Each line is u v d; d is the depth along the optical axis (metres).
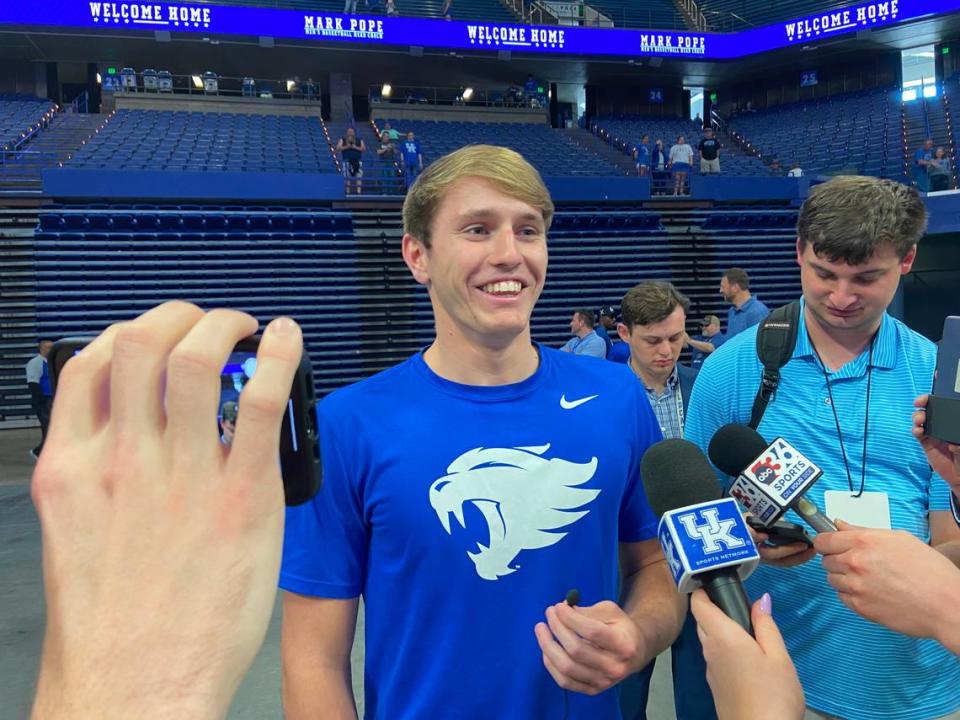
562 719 1.13
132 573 0.34
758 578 1.56
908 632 0.87
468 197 1.12
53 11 13.08
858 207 1.32
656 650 1.15
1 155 11.34
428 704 1.11
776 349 1.56
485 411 1.18
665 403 2.60
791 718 0.70
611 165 14.48
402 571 1.12
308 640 1.14
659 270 12.24
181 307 0.38
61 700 0.33
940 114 14.98
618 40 15.97
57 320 9.95
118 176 10.20
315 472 0.54
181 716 0.33
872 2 15.15
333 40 14.43
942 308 11.09
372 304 11.07
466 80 17.25
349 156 11.70
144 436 0.34
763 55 16.36
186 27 13.72
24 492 5.78
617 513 1.24
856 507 1.45
